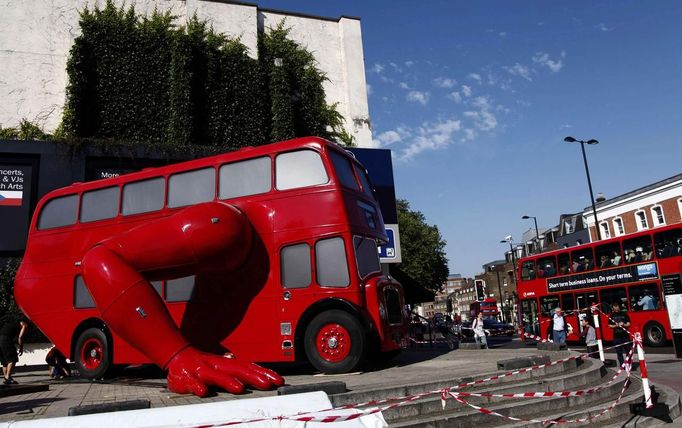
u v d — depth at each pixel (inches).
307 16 916.0
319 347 379.2
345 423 189.9
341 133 880.3
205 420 185.2
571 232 2078.0
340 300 375.2
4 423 170.4
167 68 764.0
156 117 745.0
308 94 867.4
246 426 176.2
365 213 424.2
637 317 747.4
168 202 440.5
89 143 664.4
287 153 418.6
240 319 397.7
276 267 396.5
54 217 486.3
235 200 419.5
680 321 600.4
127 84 737.0
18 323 463.2
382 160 846.5
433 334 956.6
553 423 263.7
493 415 264.8
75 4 761.0
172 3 805.9
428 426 242.2
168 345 338.3
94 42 734.5
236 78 799.7
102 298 349.4
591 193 1346.0
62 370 497.7
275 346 385.1
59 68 740.0
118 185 465.7
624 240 784.3
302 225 396.8
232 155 434.9
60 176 648.4
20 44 727.1
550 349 524.7
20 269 485.4
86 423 174.4
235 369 318.3
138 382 422.0
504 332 1409.9
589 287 834.8
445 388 273.4
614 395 335.0
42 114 719.1
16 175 637.3
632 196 1569.9
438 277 2124.8
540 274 942.4
